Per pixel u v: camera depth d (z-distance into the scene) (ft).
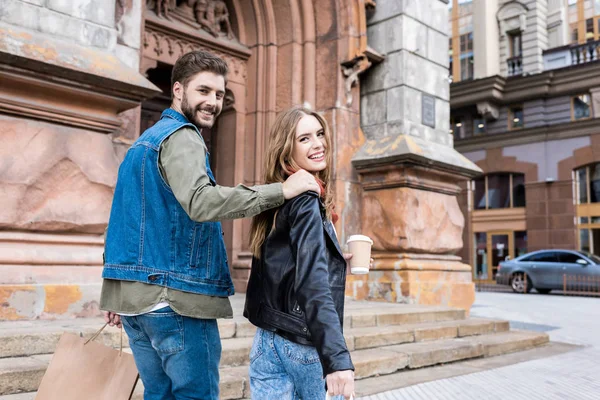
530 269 58.34
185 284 5.96
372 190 26.50
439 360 17.20
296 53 27.02
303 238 5.65
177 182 5.77
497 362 18.04
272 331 5.97
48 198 14.33
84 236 15.08
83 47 15.34
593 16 82.17
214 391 6.33
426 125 27.68
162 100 25.96
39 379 10.15
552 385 14.75
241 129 27.37
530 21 84.38
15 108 13.94
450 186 27.81
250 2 27.43
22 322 12.91
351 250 7.04
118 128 16.03
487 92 79.20
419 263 25.40
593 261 55.62
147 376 6.48
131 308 5.83
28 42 13.70
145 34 23.75
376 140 26.78
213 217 5.66
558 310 36.55
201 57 6.61
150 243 5.94
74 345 6.58
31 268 13.70
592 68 72.90
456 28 92.32
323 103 26.81
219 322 14.64
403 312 20.08
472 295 27.27
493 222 81.87
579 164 73.56
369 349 16.76
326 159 6.76
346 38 26.35
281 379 6.12
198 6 25.68
